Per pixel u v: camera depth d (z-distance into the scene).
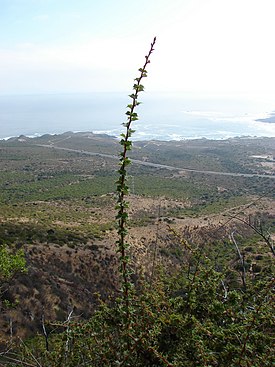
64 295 23.56
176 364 2.64
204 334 2.92
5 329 16.83
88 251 32.06
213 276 3.32
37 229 34.75
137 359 2.87
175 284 3.44
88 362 3.11
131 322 2.90
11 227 33.44
